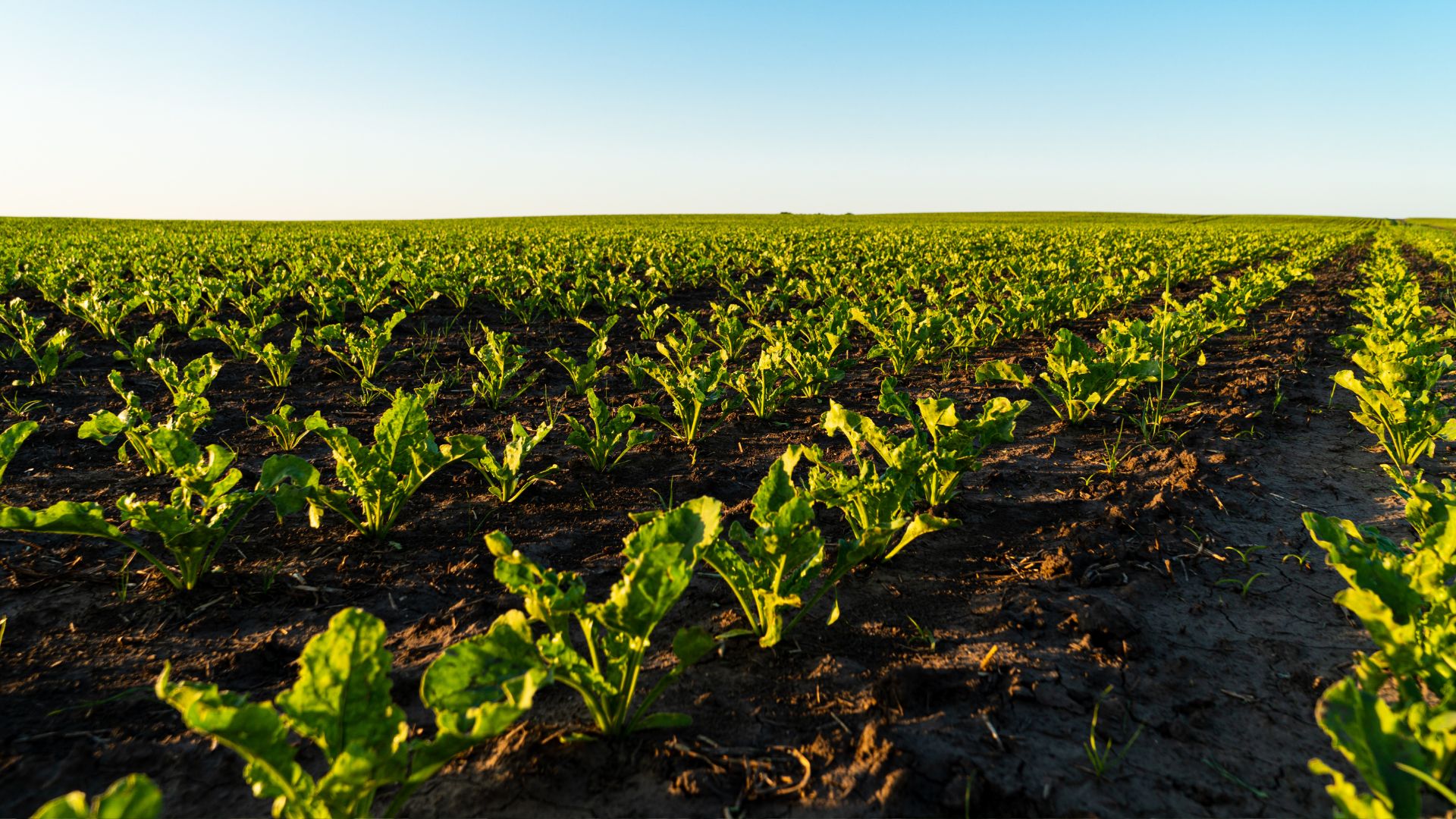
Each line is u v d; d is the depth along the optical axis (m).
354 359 7.89
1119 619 2.94
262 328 8.01
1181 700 2.54
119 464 4.73
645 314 9.62
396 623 2.98
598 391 7.02
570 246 22.80
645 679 2.62
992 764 2.20
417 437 3.54
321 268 15.38
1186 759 2.26
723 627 2.95
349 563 3.43
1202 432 5.49
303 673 1.64
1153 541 3.67
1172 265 15.81
